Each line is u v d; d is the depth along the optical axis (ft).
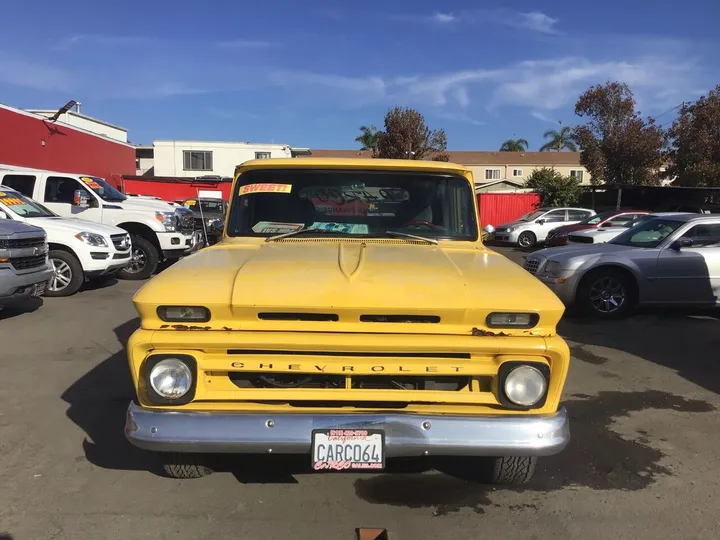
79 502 10.72
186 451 8.84
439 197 13.37
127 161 94.32
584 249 28.63
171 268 10.19
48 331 23.82
